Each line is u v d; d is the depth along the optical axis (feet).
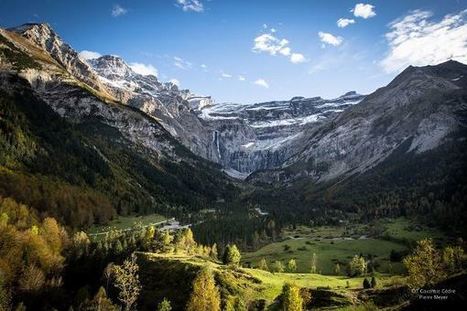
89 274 453.58
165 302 310.65
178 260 405.39
